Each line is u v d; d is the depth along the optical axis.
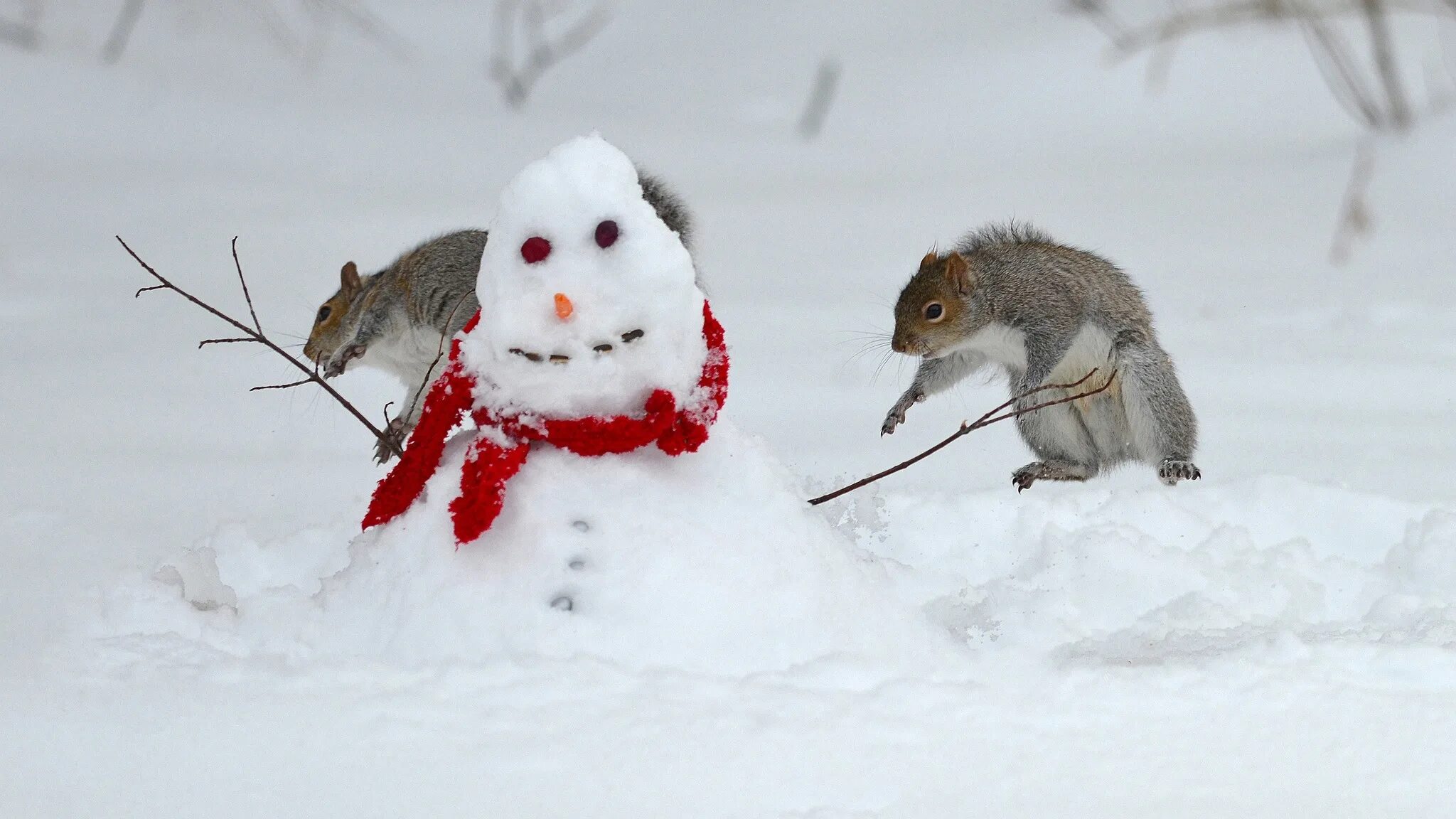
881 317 21.80
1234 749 6.62
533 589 7.26
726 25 53.88
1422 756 6.60
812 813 5.80
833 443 14.55
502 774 6.02
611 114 44.69
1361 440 14.78
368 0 54.53
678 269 7.38
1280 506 11.29
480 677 6.81
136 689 6.79
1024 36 47.59
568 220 7.24
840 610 7.59
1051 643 8.41
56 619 8.09
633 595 7.23
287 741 6.26
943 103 44.31
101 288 23.64
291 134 39.78
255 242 27.36
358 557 7.83
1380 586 9.66
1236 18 40.69
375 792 5.86
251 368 18.70
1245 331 20.64
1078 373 13.00
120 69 43.72
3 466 13.30
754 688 6.88
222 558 9.75
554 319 7.21
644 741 6.31
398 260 13.23
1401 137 33.31
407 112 43.31
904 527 10.73
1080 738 6.68
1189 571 9.53
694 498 7.65
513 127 42.22
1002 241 13.87
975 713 6.86
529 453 7.61
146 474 13.16
